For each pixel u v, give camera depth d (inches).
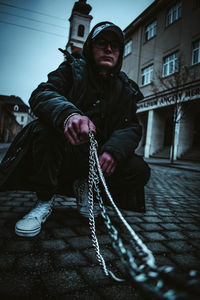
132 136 55.0
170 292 9.2
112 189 64.1
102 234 60.4
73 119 34.7
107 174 48.1
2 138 1612.9
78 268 41.9
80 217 73.3
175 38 615.8
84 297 33.7
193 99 530.3
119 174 61.2
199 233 70.1
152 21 731.4
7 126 1761.8
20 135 56.3
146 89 728.3
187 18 577.9
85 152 60.8
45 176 55.6
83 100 62.6
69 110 37.6
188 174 276.2
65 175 67.0
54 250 48.4
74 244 52.4
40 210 58.9
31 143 54.0
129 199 64.3
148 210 93.8
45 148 53.4
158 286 10.2
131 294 35.1
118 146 48.8
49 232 58.4
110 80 63.9
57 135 53.2
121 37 62.7
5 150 469.1
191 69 551.8
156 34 694.5
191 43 562.3
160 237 63.9
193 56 561.0
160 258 50.3
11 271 39.2
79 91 60.8
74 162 62.7
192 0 565.9
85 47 65.4
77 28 1249.4
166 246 57.6
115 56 62.2
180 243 60.4
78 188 69.9
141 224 74.2
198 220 85.2
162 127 704.4
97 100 63.1
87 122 33.3
